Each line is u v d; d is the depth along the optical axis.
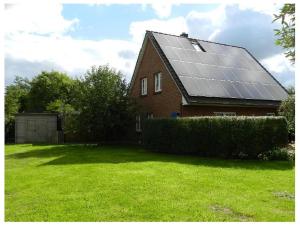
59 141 28.08
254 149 14.24
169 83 20.17
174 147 16.70
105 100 21.64
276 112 21.17
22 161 14.76
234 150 14.62
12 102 35.09
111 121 21.64
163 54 21.12
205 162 13.42
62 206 7.00
